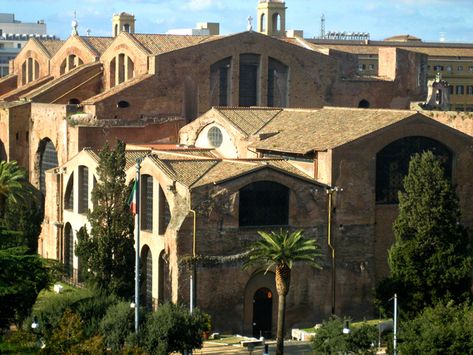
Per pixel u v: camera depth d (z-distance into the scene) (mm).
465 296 129750
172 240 132875
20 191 155375
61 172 160500
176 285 132125
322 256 139500
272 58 186750
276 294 137125
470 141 148250
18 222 149375
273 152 150500
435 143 146875
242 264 134625
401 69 197250
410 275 129375
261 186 135750
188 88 179875
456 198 132625
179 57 178500
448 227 130625
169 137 175750
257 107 171625
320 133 148875
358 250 141875
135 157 152000
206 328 119750
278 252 119375
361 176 141625
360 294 141875
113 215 134625
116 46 186375
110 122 171250
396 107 196875
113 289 132000
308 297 138750
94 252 133500
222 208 133750
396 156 144250
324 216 139625
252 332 136375
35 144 180875
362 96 194000
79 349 103562
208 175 136625
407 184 132000
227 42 182250
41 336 111812
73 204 157500
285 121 160625
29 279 120062
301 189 137875
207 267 133125
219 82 183250
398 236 132000
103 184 135625
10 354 105438
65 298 119625
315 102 190500
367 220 142250
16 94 199250
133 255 134625
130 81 175500
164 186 136375
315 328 132375
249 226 135375
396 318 118438
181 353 117750
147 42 183750
